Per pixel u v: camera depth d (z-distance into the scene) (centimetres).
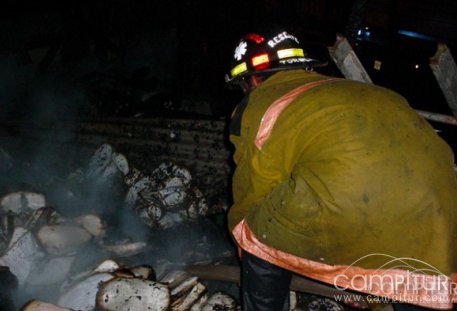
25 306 210
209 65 720
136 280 227
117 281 226
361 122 160
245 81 203
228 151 386
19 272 257
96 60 669
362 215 155
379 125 160
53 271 260
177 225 336
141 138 420
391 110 165
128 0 700
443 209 156
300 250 171
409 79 786
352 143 157
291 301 240
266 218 174
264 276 188
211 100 579
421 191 154
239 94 591
